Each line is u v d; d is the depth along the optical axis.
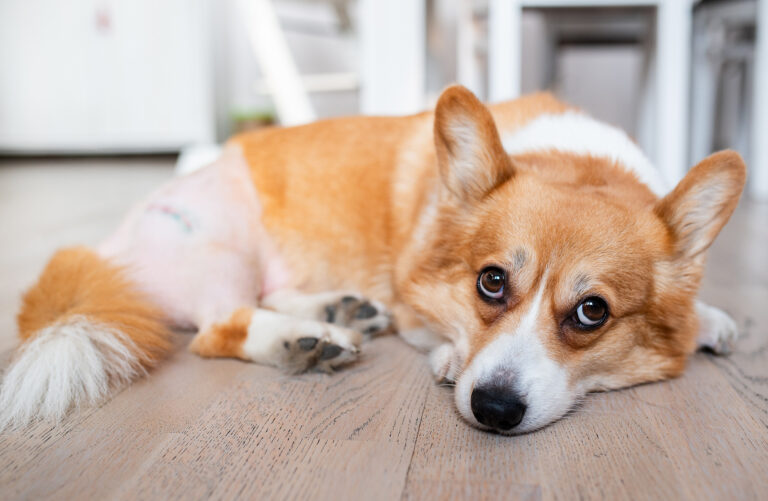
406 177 0.71
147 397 0.57
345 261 0.73
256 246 0.72
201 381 0.60
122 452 0.49
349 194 0.72
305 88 1.88
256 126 2.23
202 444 0.50
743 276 0.90
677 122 1.37
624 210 0.57
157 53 2.36
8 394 0.55
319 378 0.60
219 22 2.60
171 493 0.45
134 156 2.57
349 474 0.47
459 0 1.58
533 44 1.99
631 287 0.55
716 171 0.55
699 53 1.71
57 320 0.59
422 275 0.63
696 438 0.50
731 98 1.92
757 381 0.59
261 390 0.58
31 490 0.45
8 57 2.32
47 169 2.20
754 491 0.45
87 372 0.57
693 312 0.60
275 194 0.74
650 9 1.44
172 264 0.67
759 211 1.44
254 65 2.64
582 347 0.55
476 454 0.49
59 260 0.66
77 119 2.38
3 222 1.28
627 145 0.69
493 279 0.56
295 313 0.69
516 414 0.51
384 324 0.68
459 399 0.54
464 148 0.60
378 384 0.59
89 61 2.35
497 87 1.37
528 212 0.56
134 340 0.60
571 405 0.55
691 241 0.57
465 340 0.58
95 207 1.46
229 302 0.66
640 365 0.58
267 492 0.45
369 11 1.42
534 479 0.46
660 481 0.46
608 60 2.47
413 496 0.44
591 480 0.46
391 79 1.44
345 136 0.75
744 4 1.56
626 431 0.52
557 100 0.76
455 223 0.61
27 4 2.29
